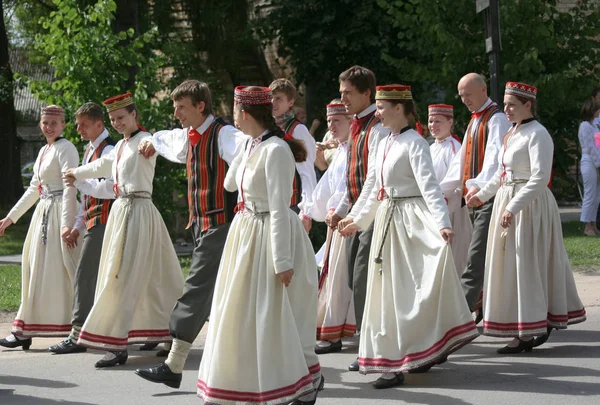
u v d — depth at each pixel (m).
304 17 18.86
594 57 14.84
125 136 7.22
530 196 6.85
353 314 7.40
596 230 14.27
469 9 14.27
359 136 7.00
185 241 14.85
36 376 6.75
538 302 6.93
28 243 7.99
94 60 12.62
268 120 5.34
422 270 6.02
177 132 6.58
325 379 6.42
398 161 6.18
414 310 5.97
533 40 14.23
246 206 5.35
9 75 23.05
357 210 6.56
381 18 18.42
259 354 5.08
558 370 6.42
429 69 14.81
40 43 12.91
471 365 6.70
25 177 37.12
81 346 7.00
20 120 26.69
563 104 14.68
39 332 7.89
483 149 7.78
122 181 7.11
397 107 6.27
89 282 7.44
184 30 19.53
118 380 6.58
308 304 5.41
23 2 24.02
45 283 7.89
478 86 7.80
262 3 20.20
